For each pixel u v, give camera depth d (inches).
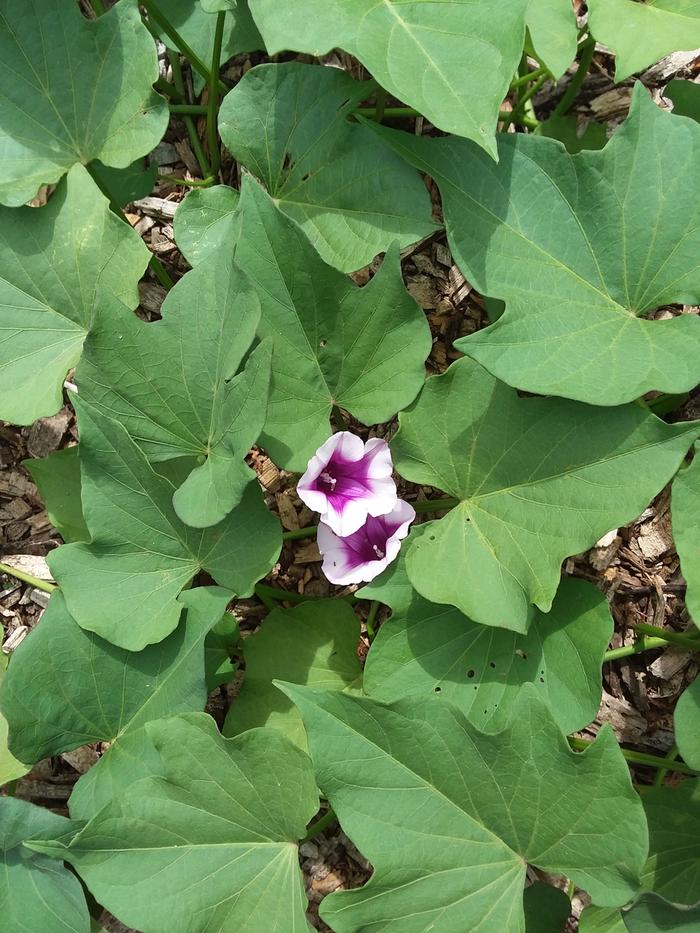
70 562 14.2
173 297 14.1
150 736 13.2
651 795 14.5
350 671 15.9
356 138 14.8
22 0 14.9
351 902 12.7
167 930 13.1
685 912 12.5
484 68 12.5
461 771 12.9
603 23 14.1
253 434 12.8
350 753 12.6
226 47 16.9
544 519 13.9
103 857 13.2
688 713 13.2
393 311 14.2
